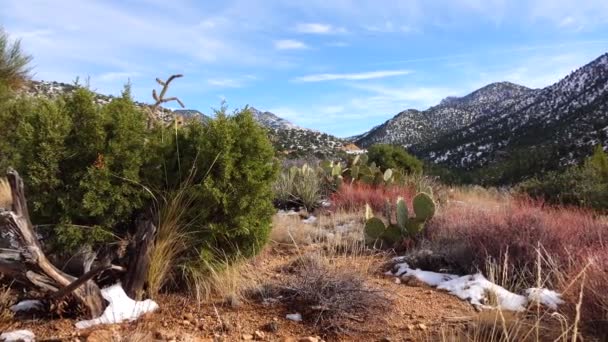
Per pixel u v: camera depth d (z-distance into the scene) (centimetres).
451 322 334
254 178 399
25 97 645
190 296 368
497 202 1020
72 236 337
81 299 312
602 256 378
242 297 366
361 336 316
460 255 465
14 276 300
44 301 321
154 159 383
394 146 1524
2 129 608
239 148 393
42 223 346
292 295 366
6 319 303
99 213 346
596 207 884
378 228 573
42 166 332
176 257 379
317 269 388
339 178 980
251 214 396
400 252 559
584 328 308
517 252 445
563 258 426
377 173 1066
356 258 510
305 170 968
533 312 338
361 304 349
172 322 323
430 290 411
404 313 354
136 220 378
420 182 1121
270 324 322
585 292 321
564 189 957
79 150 348
